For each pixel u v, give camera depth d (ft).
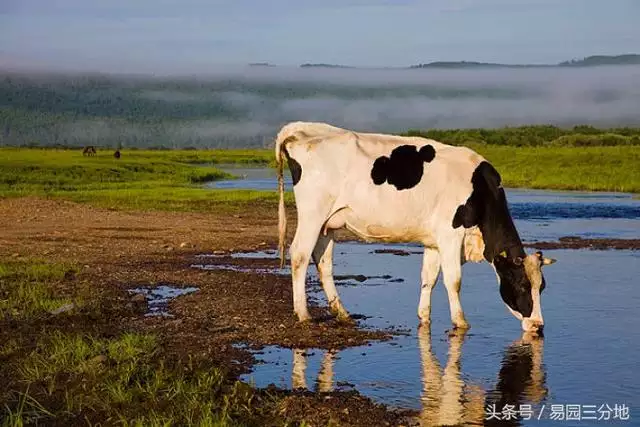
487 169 37.76
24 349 30.83
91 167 193.77
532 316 36.27
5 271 48.01
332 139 37.52
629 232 80.74
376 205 37.24
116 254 59.67
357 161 37.22
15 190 138.51
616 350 33.50
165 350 31.94
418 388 28.37
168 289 45.68
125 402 25.20
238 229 78.13
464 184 37.37
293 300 40.55
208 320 37.45
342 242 71.26
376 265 57.47
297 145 37.58
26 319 36.06
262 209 100.73
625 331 36.78
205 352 31.96
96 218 85.81
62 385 26.71
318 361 31.58
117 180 181.27
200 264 55.62
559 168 181.37
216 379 27.84
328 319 38.55
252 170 303.48
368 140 37.76
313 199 37.32
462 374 30.07
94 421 24.00
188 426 23.38
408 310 41.37
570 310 41.42
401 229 37.65
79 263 54.49
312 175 37.24
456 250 37.45
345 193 37.27
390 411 25.93
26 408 24.80
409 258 61.26
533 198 130.31
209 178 216.54
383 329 36.96
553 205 115.14
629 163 179.73
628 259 60.59
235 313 39.01
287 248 64.44
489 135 411.34
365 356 32.35
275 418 24.80
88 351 30.07
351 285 48.73
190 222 83.82
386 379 29.37
